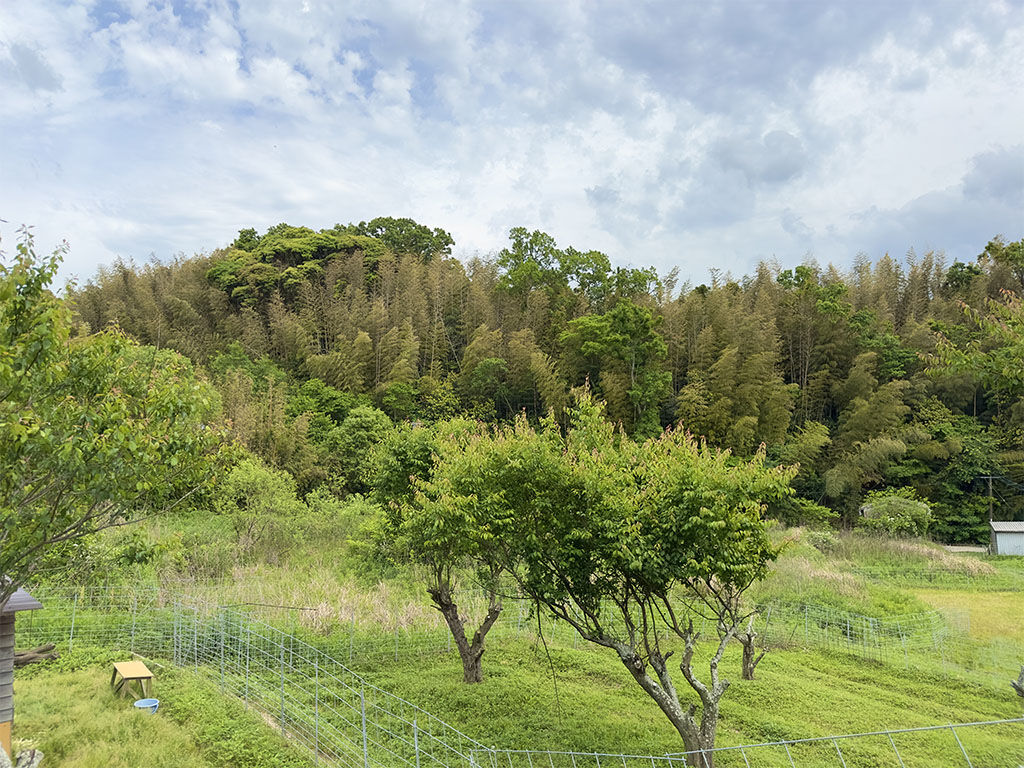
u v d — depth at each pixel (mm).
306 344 53219
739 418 44281
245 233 69875
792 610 25016
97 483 8398
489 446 13922
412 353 50250
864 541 36469
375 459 19484
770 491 12898
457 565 18000
